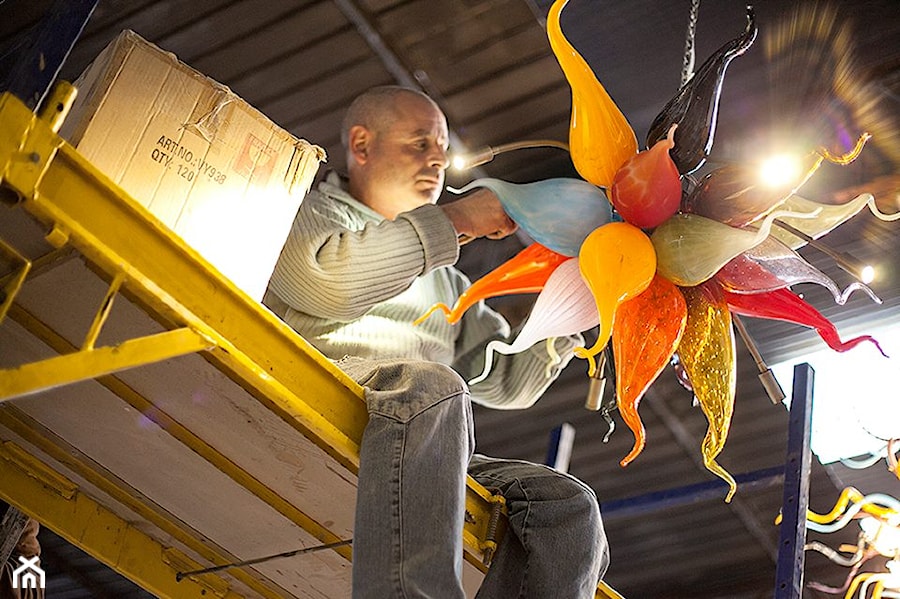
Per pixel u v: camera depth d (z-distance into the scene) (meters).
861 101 3.76
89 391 1.95
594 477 5.16
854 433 4.53
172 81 1.90
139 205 1.66
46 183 1.58
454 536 1.75
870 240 4.20
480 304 2.77
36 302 1.82
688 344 2.08
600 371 2.47
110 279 1.68
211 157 1.91
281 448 1.94
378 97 2.73
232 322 1.75
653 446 4.93
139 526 2.29
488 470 2.17
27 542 2.52
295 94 3.92
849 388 4.44
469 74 3.82
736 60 3.77
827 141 3.76
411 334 2.47
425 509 1.76
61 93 1.60
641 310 2.02
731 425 4.77
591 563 2.01
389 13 3.64
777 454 4.84
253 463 2.02
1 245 1.67
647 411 4.77
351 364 2.05
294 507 2.12
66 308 1.80
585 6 3.64
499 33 3.68
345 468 1.93
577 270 2.06
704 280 2.02
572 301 2.06
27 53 1.67
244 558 2.30
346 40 3.72
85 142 1.80
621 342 2.02
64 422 2.07
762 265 2.09
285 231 1.98
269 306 2.37
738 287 2.09
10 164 1.53
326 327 2.35
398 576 1.69
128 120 1.84
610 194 2.03
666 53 3.74
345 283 2.20
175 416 1.96
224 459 2.04
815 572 5.24
